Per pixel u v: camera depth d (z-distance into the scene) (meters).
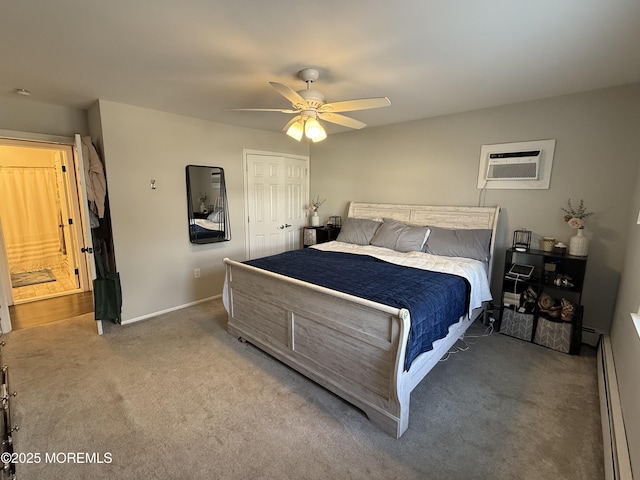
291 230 5.19
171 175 3.69
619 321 2.37
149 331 3.26
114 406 2.12
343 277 2.54
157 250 3.66
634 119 2.64
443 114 3.68
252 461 1.70
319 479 1.60
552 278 2.99
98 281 3.15
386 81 2.61
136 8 1.57
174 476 1.60
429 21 1.70
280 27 1.77
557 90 2.82
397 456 1.73
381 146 4.35
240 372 2.52
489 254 3.33
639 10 1.56
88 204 3.11
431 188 3.92
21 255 5.27
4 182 5.03
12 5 1.54
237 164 4.36
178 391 2.28
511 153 3.25
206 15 1.64
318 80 2.58
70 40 1.92
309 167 5.36
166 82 2.63
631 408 1.54
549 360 2.72
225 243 4.35
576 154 2.93
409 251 3.54
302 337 2.37
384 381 1.87
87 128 3.59
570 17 1.64
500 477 1.60
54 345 2.95
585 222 2.92
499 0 1.50
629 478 1.31
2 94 2.96
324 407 2.12
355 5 1.55
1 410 1.56
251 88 2.78
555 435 1.88
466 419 2.01
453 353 2.84
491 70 2.37
